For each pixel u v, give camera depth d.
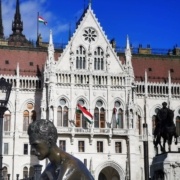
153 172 37.81
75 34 100.75
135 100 101.69
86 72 98.94
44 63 105.12
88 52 100.00
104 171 99.50
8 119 97.69
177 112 105.06
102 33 101.81
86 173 6.60
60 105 96.62
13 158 95.25
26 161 95.62
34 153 6.82
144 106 103.94
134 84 101.19
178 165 35.31
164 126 36.09
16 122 97.50
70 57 99.25
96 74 99.38
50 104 94.75
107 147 96.56
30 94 99.88
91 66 99.62
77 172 6.54
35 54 106.81
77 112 96.81
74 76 98.50
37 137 6.79
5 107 30.84
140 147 100.31
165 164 35.38
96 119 98.00
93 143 96.06
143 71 108.69
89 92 98.38
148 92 105.06
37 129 6.82
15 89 99.25
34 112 99.38
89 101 98.06
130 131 97.19
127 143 97.00
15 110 98.06
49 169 6.82
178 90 106.25
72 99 97.38
